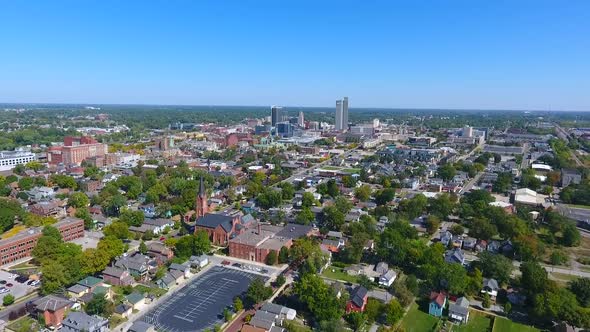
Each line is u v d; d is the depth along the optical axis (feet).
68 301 515.91
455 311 522.06
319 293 511.81
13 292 581.53
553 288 538.06
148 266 647.56
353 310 526.98
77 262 594.24
